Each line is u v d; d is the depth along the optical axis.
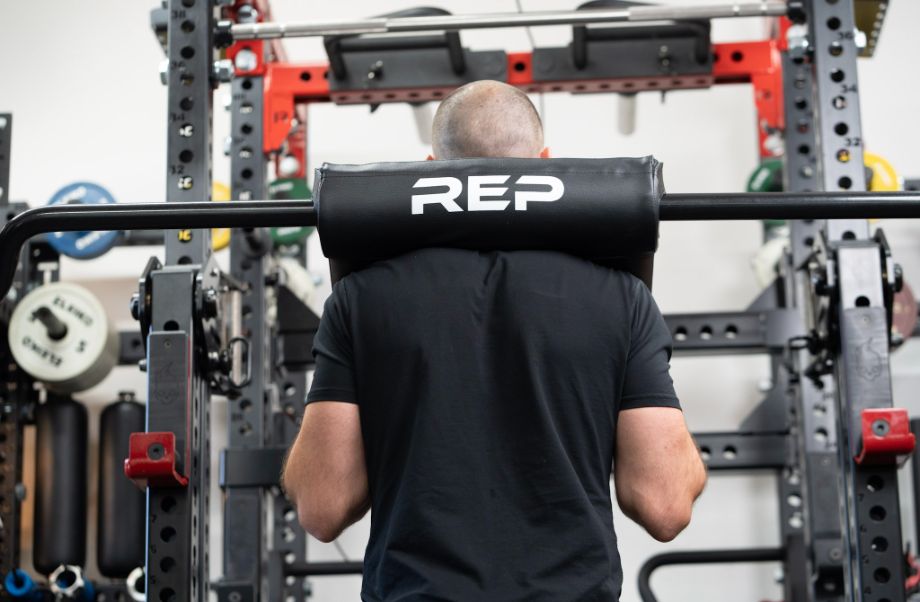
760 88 3.92
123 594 4.42
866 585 2.11
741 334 4.05
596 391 1.41
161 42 3.46
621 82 3.96
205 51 2.60
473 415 1.39
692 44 3.92
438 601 1.30
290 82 3.97
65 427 4.52
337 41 3.81
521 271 1.43
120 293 5.03
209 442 2.31
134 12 5.34
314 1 5.29
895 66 5.05
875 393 2.19
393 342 1.42
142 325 2.19
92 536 4.81
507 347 1.41
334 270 1.54
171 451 2.04
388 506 1.40
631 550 4.70
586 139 5.04
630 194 1.44
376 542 1.41
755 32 5.12
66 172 5.20
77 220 1.55
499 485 1.37
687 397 4.79
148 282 2.19
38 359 4.31
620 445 1.45
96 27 5.34
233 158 3.91
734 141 4.99
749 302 4.83
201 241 2.40
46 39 5.33
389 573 1.35
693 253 4.89
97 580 4.71
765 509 4.69
